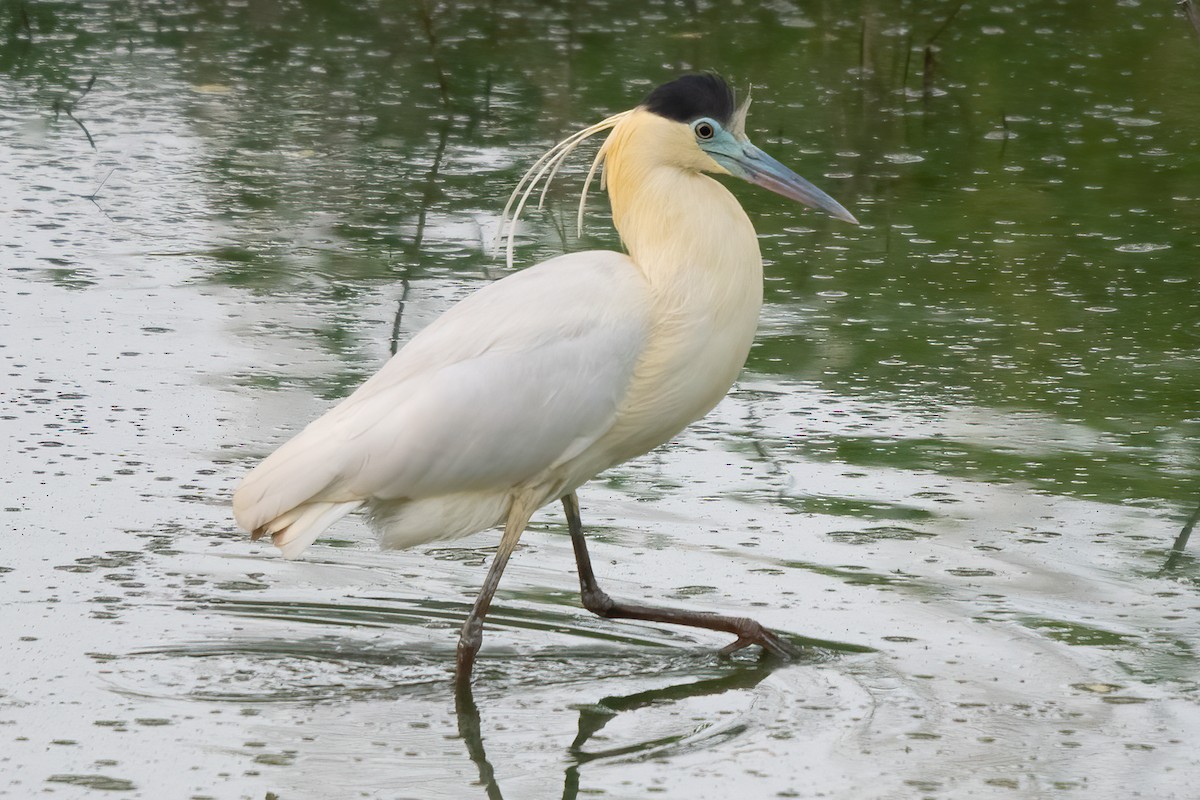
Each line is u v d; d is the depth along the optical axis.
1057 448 11.64
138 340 13.29
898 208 17.36
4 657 8.45
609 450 8.97
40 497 10.38
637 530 10.39
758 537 10.23
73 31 24.72
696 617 8.91
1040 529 10.33
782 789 7.34
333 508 8.40
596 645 9.03
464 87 21.81
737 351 9.02
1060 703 8.20
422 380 8.47
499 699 8.34
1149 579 9.65
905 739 7.84
